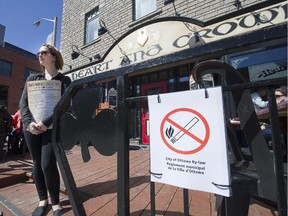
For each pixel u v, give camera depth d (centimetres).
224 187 79
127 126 110
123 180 106
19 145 497
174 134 94
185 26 427
